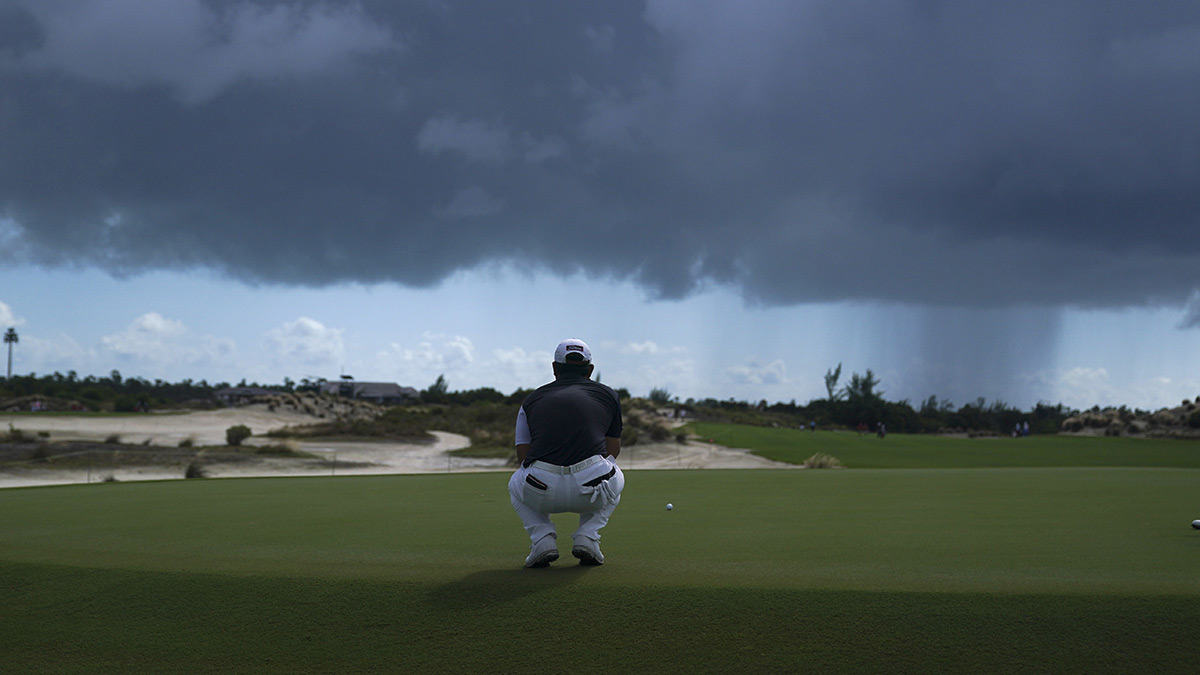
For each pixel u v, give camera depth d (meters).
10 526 7.16
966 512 8.06
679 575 4.42
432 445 45.75
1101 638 3.48
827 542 5.92
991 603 3.74
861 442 41.19
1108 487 11.43
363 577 4.48
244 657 3.82
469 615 3.96
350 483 13.12
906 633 3.59
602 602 3.99
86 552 5.43
